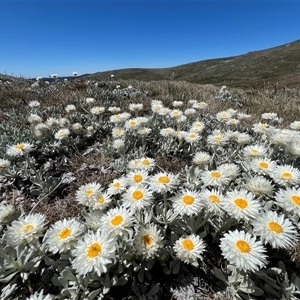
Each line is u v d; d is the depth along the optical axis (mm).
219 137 321
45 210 278
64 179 342
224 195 224
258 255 152
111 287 195
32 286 200
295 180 212
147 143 422
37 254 203
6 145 367
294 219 212
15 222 191
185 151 383
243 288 179
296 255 209
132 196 203
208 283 199
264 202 228
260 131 340
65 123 438
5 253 195
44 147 405
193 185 273
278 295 179
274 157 322
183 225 221
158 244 182
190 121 489
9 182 330
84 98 621
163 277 203
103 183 319
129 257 191
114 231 178
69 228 181
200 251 178
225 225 211
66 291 177
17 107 621
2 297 188
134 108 449
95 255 156
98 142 441
